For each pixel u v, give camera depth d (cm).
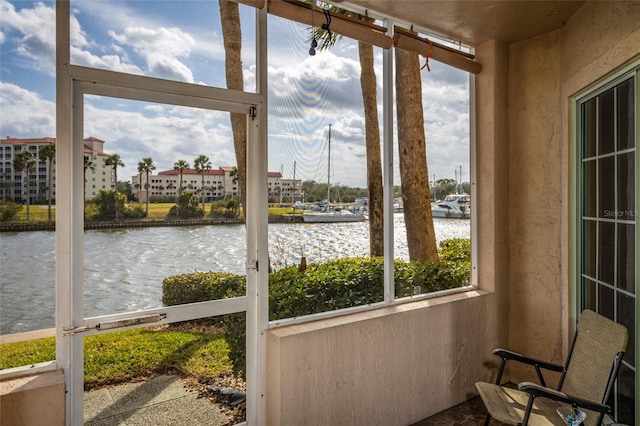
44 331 173
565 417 207
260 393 226
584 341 228
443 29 307
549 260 317
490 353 325
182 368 206
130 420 192
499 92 333
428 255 312
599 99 262
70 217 176
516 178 338
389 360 261
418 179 306
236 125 223
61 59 173
